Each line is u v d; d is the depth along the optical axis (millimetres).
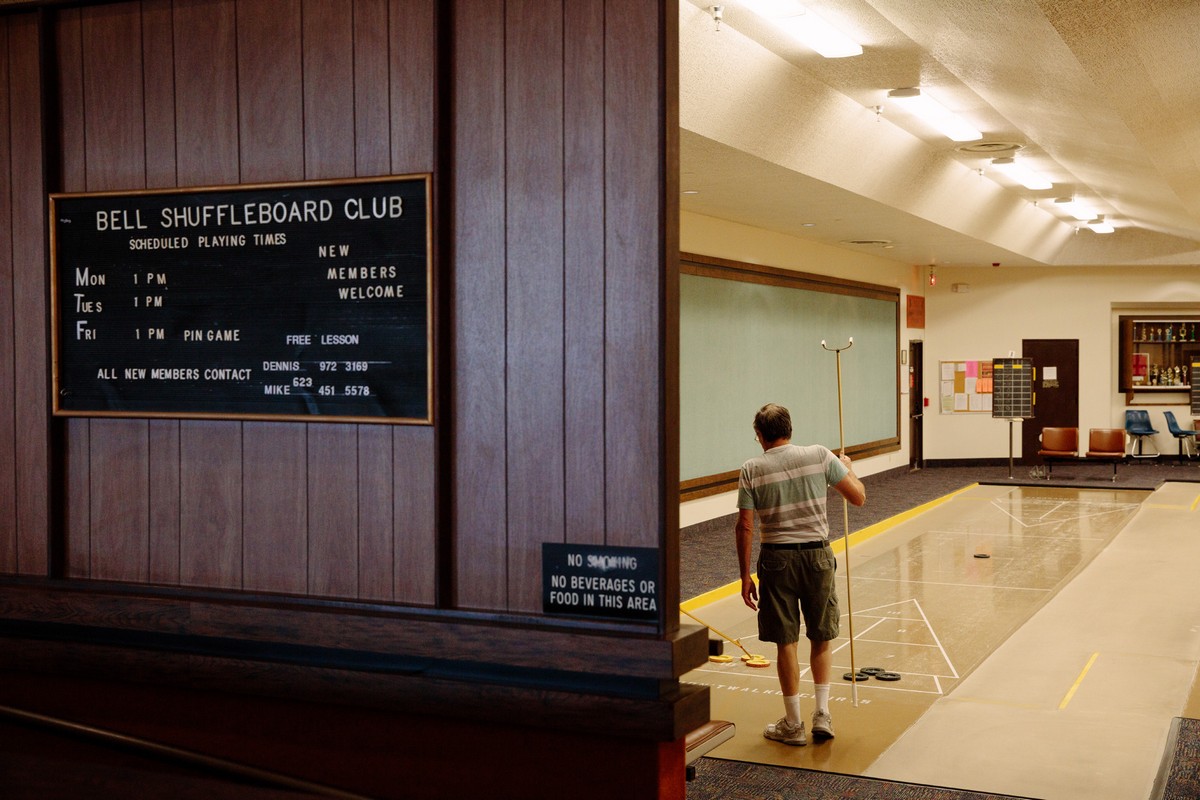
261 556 3986
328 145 3840
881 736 6078
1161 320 23078
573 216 3537
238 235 3938
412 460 3771
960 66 8969
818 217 14070
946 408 22875
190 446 4070
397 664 3729
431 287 3674
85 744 4129
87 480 4215
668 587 3459
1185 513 15516
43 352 4219
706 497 13820
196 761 3398
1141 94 8320
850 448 18641
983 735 6074
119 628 4027
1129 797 5117
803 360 16641
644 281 3457
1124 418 23172
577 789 3525
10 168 4238
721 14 7883
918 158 13117
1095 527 14469
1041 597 10109
